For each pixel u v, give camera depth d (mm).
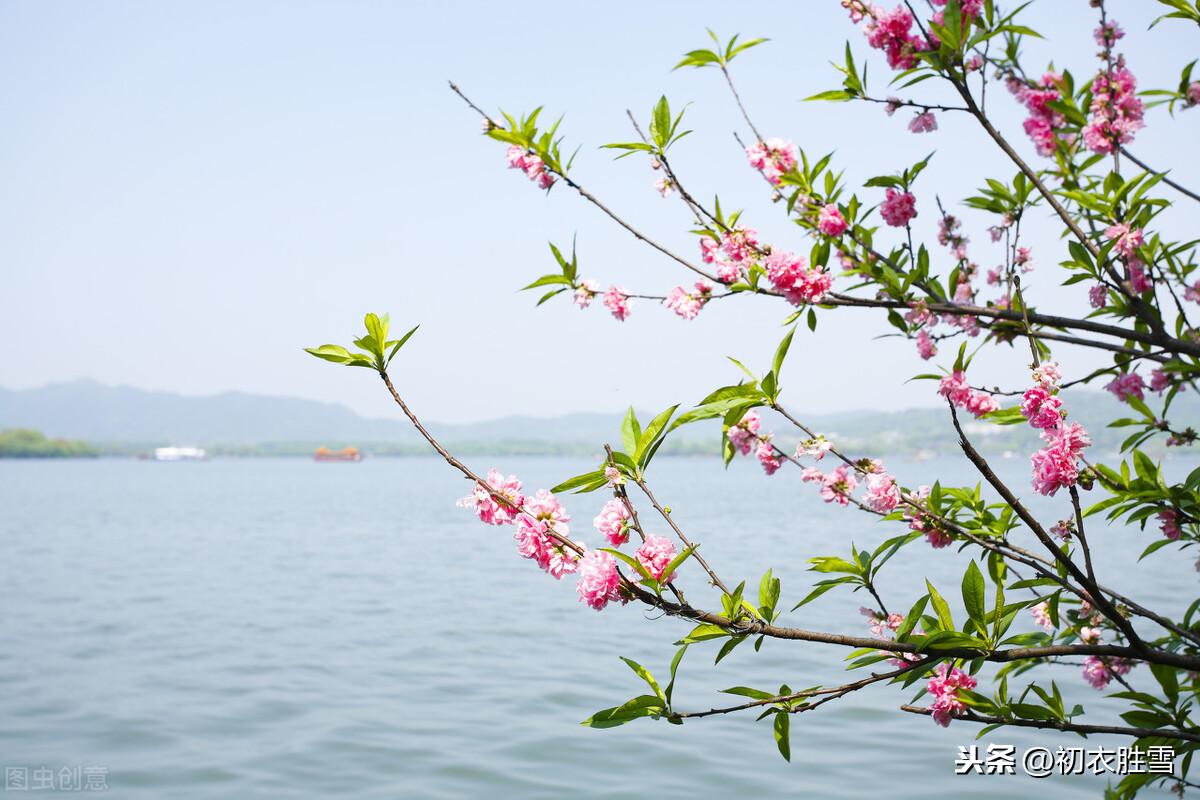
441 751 9711
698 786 8664
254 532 40750
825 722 10617
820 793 8391
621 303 4047
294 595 21062
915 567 23891
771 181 3979
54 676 12961
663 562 2863
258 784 8742
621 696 11812
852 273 3854
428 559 29406
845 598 18156
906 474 112188
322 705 11469
